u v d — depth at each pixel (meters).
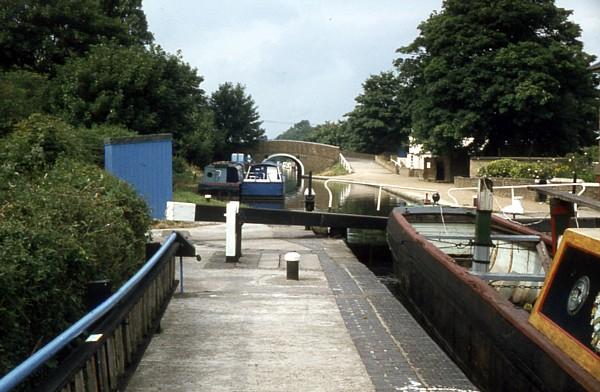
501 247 8.97
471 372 5.90
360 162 63.28
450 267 6.73
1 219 4.21
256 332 6.44
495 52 34.78
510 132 37.22
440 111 36.03
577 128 36.38
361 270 10.28
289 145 66.56
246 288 8.63
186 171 33.28
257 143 66.38
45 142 10.30
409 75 40.38
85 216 5.43
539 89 32.69
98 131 21.53
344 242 13.91
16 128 11.37
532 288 7.70
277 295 8.21
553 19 36.06
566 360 3.79
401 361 5.58
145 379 5.05
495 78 34.09
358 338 6.28
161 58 28.19
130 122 25.50
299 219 14.04
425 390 4.88
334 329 6.61
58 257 3.91
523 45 33.94
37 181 7.16
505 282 8.93
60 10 26.83
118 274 5.71
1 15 25.64
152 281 5.51
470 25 35.41
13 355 3.34
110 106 24.56
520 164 27.58
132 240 6.59
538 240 7.77
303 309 7.46
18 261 3.47
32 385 3.55
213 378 5.10
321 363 5.50
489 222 6.67
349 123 68.44
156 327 5.75
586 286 3.90
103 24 28.41
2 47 26.00
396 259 10.13
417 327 6.74
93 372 3.72
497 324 5.05
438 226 11.62
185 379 5.06
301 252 12.20
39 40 26.45
